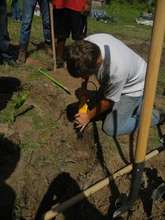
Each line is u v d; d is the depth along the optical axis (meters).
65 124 1.66
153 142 1.65
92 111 1.51
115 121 1.60
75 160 1.50
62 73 2.09
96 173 1.46
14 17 3.65
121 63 1.39
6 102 1.72
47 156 1.47
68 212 1.30
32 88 1.87
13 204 1.28
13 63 2.10
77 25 2.08
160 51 0.97
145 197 1.38
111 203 1.35
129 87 1.56
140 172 1.15
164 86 2.24
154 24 0.96
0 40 2.03
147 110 1.04
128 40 3.60
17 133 1.54
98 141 1.61
